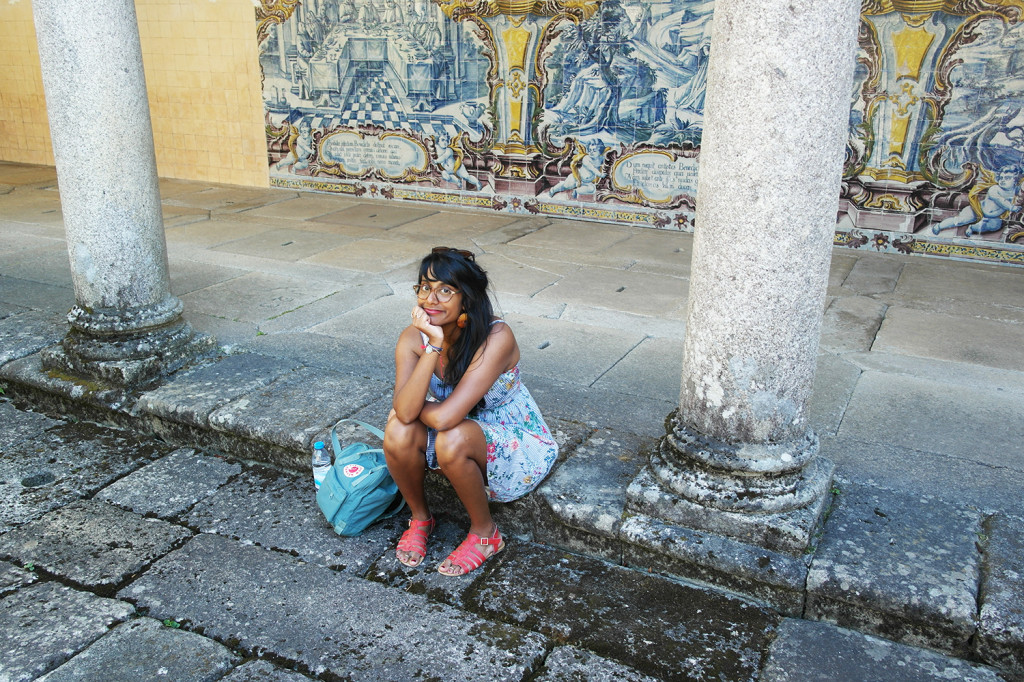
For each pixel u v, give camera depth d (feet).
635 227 27.58
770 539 9.86
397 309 18.88
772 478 10.10
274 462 12.95
